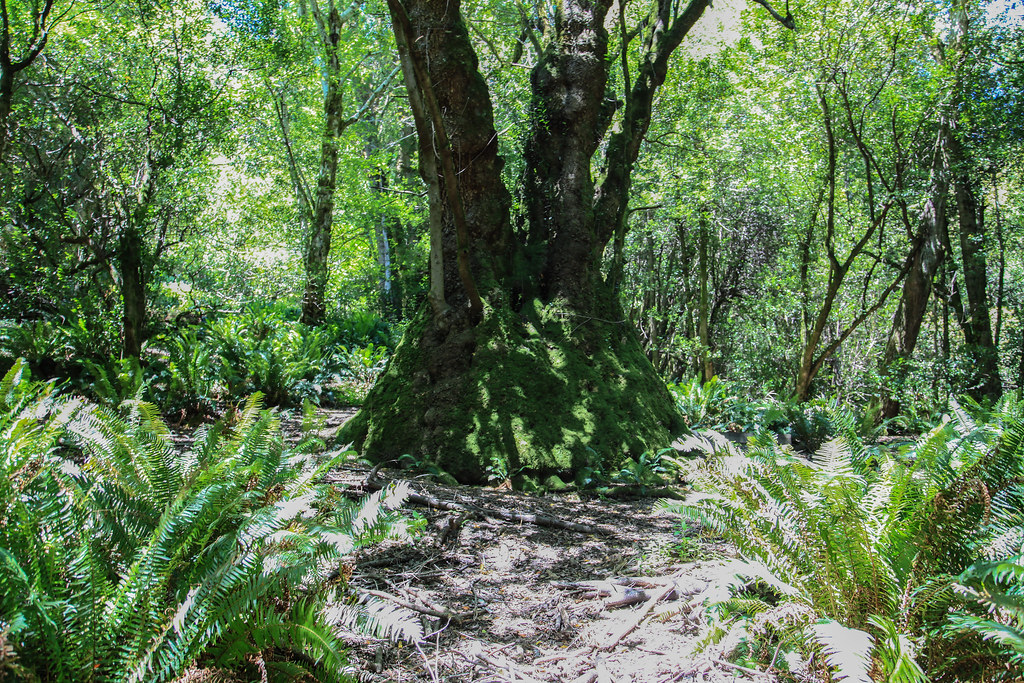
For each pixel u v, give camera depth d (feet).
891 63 44.65
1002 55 44.39
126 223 33.55
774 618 8.39
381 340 58.95
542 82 26.81
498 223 25.17
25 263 34.68
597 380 23.56
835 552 8.71
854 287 73.51
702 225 59.93
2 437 9.93
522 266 25.49
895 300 69.72
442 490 18.85
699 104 52.90
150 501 9.39
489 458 21.24
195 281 61.41
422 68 19.81
